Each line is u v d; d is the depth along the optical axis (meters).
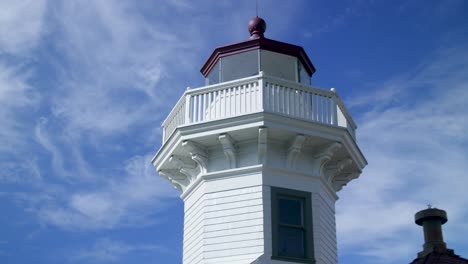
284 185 21.28
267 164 21.23
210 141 21.78
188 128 21.45
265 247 20.09
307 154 22.08
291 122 21.03
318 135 21.39
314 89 22.03
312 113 21.77
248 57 23.62
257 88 21.36
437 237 17.84
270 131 21.06
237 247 20.42
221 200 21.30
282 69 23.70
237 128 20.95
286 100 21.50
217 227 20.94
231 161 21.62
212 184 21.66
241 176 21.38
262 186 20.94
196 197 22.22
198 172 22.53
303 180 21.66
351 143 22.38
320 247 20.89
